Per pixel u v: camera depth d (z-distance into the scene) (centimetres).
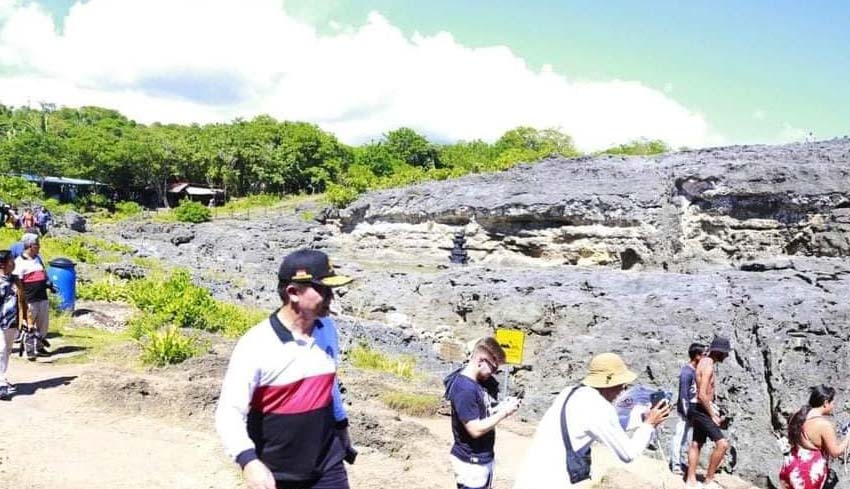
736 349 1638
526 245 3288
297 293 384
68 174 8050
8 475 664
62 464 712
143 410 916
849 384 1465
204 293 1717
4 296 907
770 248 2719
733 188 2770
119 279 2255
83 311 1605
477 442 558
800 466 709
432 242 3719
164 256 3828
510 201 3312
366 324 2259
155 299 1614
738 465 1390
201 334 1453
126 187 8406
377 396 1258
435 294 2539
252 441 384
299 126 9150
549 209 3167
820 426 705
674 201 2983
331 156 9050
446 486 829
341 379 1322
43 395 935
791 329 1598
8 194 4822
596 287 2188
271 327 388
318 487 396
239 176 8719
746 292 1861
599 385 484
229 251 4184
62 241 3075
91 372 1012
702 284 2058
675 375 1577
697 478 1004
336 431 424
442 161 9356
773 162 2897
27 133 8619
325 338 412
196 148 8956
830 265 2106
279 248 4241
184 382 1027
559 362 1697
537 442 488
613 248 3006
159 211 7400
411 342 2181
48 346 1183
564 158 3978
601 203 3030
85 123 14775
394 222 3978
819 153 3012
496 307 2205
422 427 1030
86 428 834
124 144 8262
